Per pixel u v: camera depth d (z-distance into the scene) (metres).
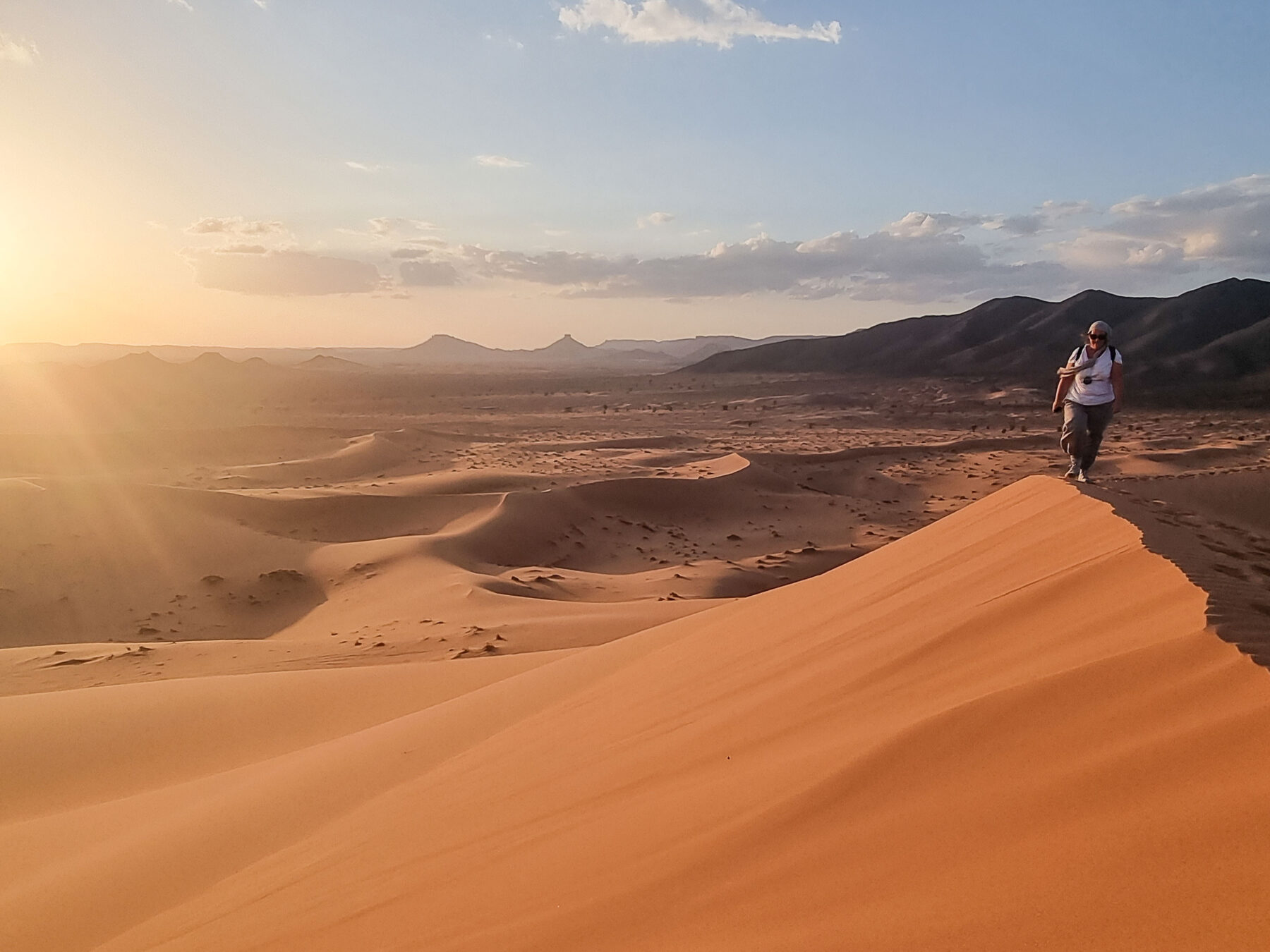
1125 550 4.38
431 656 18.38
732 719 4.64
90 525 36.84
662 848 3.09
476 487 54.88
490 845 4.12
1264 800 1.92
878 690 4.11
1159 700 2.58
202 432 90.38
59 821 8.12
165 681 12.77
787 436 106.25
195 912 5.18
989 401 153.88
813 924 2.23
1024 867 2.09
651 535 47.53
